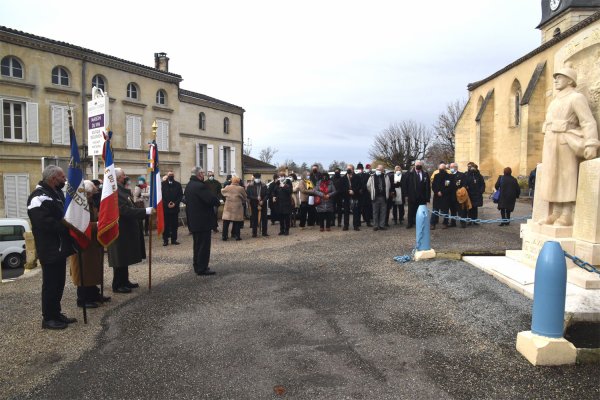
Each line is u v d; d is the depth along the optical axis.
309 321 5.12
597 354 3.82
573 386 3.50
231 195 12.02
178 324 5.15
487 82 32.00
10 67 23.08
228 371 3.93
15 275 14.95
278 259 8.90
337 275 7.30
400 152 62.38
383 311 5.38
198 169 7.76
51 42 24.14
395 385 3.61
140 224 6.84
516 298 5.25
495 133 30.70
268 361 4.11
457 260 7.45
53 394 3.59
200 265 7.64
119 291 6.65
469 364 3.93
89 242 5.43
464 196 11.98
